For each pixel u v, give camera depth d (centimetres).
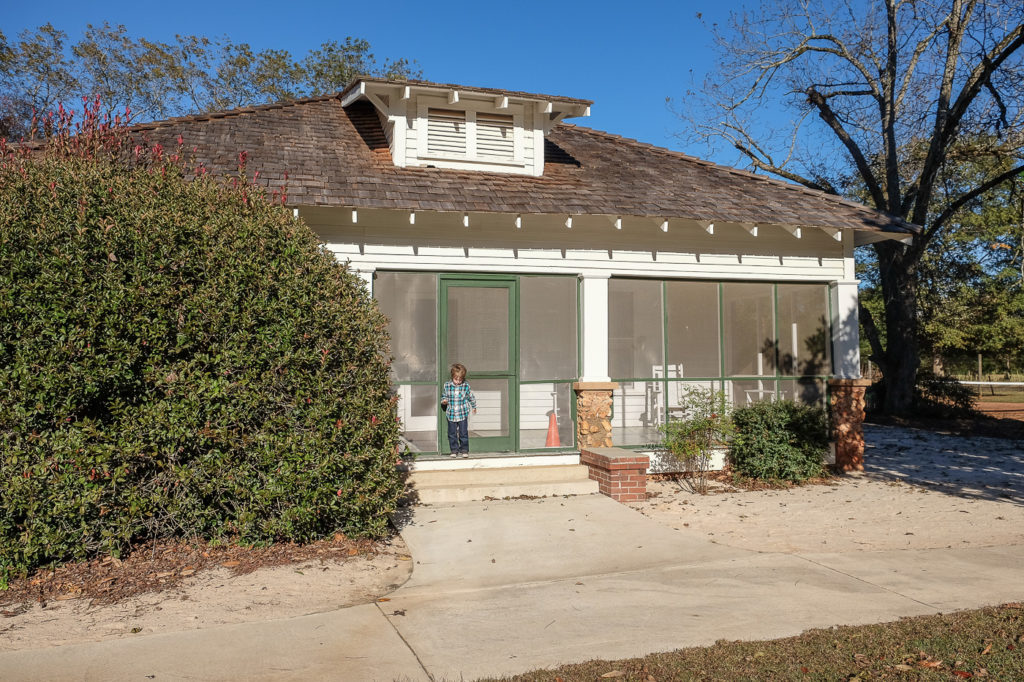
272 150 1098
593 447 1048
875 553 691
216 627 506
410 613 536
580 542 734
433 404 1021
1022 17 1898
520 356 1059
